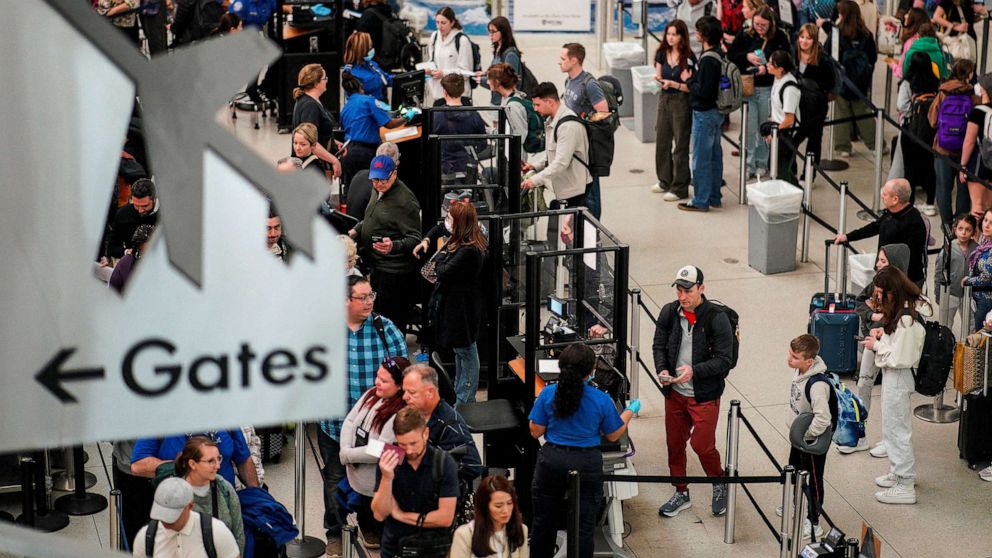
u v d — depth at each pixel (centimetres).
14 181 194
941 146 1617
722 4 1983
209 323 202
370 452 927
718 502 1147
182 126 197
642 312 1503
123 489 982
